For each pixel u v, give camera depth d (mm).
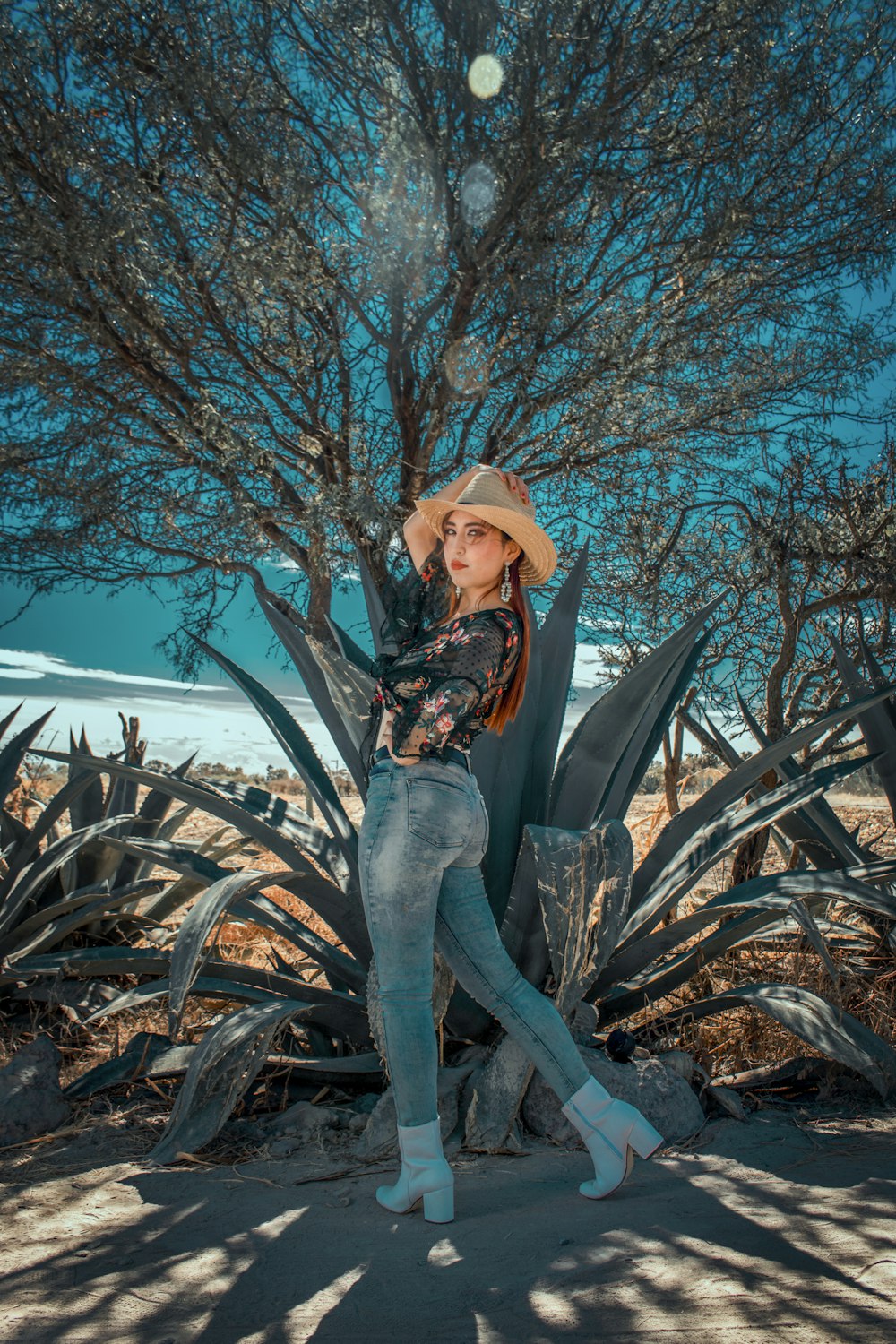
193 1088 2879
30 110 6098
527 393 7312
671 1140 2900
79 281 6465
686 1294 1938
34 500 7410
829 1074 3232
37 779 7941
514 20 6949
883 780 4598
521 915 3211
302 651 3830
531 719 3439
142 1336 1912
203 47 6711
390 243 7273
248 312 7418
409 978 2457
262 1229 2391
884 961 4203
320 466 7926
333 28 7168
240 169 6520
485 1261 2174
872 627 6426
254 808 3906
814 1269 2012
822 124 7258
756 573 6086
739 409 7781
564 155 6609
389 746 2500
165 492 7691
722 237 7012
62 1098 3209
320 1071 3336
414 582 2879
